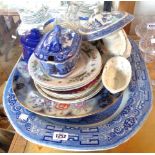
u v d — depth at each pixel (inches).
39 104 19.0
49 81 18.4
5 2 32.0
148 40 27.9
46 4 28.4
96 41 21.4
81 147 16.4
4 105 19.7
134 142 19.2
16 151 19.1
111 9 29.4
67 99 18.8
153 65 25.7
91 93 19.0
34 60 20.4
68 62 17.7
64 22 22.4
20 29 25.4
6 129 26.5
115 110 19.5
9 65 32.4
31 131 17.5
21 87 20.4
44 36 19.0
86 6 27.0
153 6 32.0
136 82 21.4
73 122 18.8
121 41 21.1
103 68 20.0
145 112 18.7
